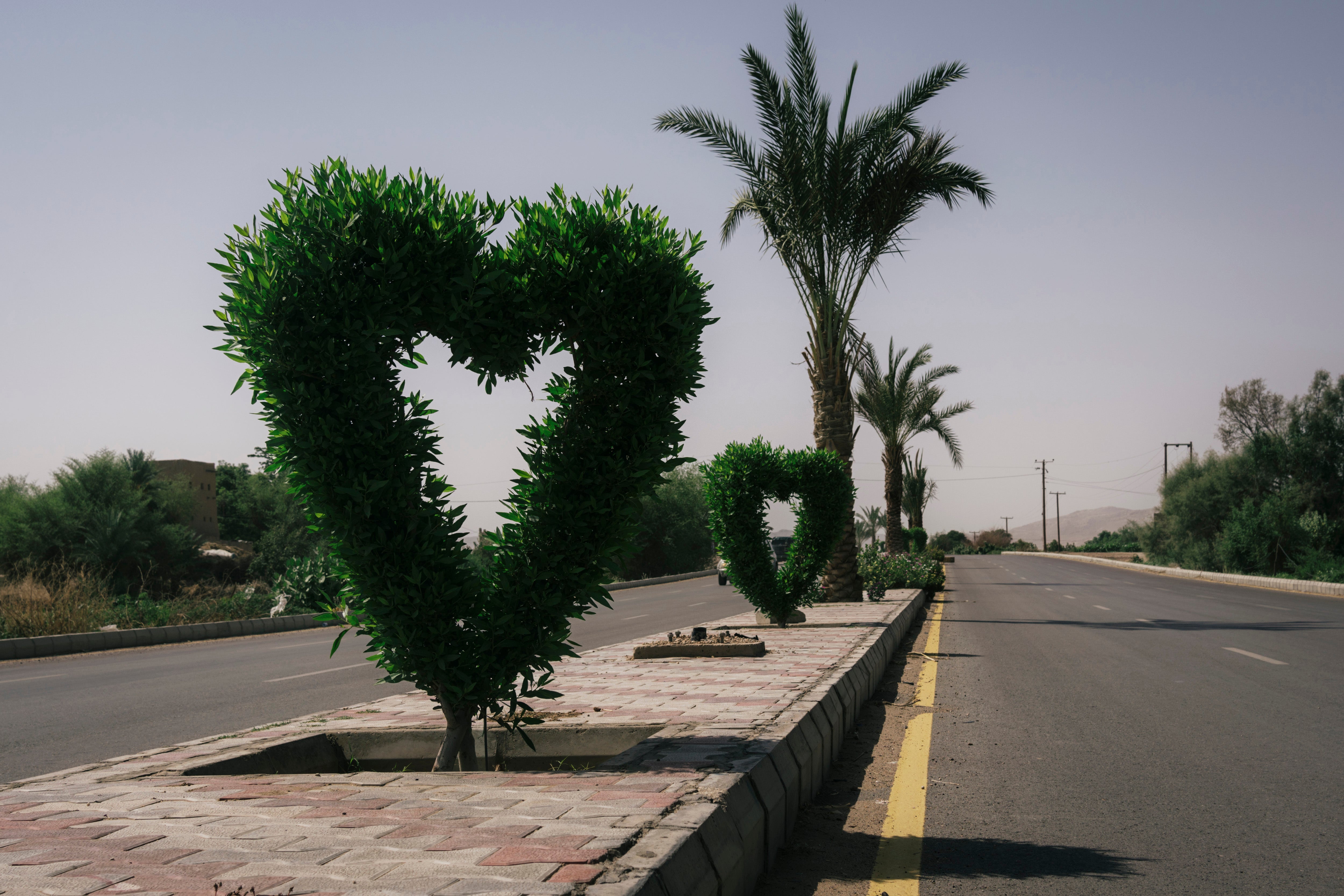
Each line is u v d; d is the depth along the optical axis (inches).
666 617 851.4
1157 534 1975.9
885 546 1357.0
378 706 272.2
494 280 193.8
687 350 207.3
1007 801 204.4
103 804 149.8
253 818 137.3
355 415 189.6
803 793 197.2
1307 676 399.9
